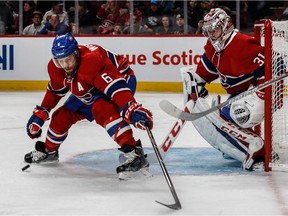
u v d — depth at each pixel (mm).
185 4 12016
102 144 6434
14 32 12461
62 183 4668
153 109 9398
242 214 3826
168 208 3959
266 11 11969
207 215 3801
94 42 11797
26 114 8953
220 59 5043
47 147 5348
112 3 12211
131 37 11734
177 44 11648
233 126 5082
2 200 4184
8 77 12055
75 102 5133
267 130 5016
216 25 4883
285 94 5137
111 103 4691
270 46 4914
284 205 4035
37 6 12422
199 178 4805
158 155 4148
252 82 5109
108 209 3936
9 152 5977
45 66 11953
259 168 5078
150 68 11742
